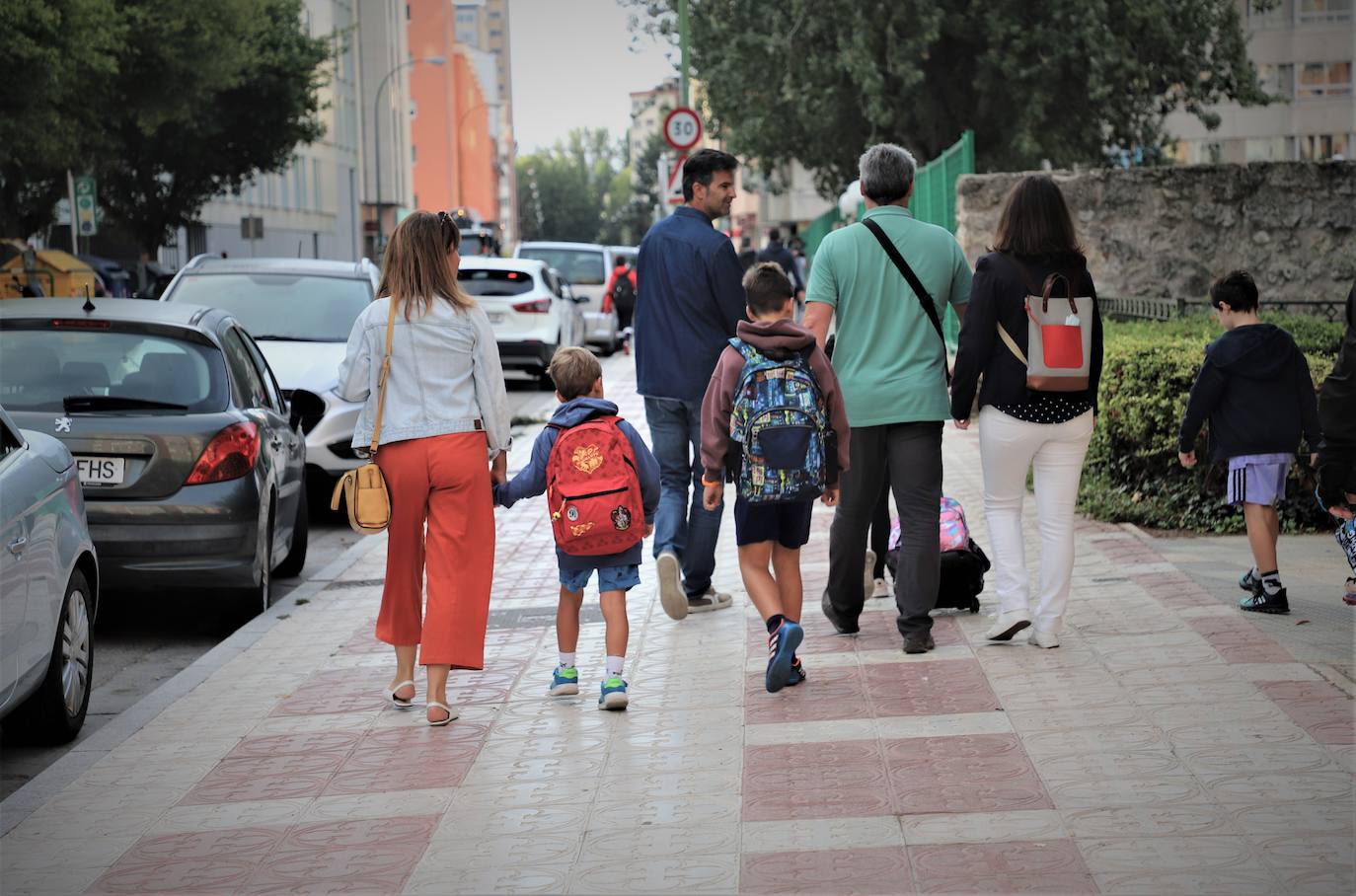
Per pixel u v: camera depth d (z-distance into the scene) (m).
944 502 8.09
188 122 44.09
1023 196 6.82
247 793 5.75
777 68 35.47
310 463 13.10
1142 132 36.44
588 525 6.50
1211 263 17.73
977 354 6.80
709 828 5.05
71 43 25.84
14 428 6.63
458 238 6.69
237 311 14.59
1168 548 9.74
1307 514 10.32
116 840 5.29
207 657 8.05
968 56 34.69
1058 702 6.23
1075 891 4.34
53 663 6.73
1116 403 10.78
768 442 6.48
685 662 7.36
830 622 7.91
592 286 32.31
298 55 49.00
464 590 6.56
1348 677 6.40
